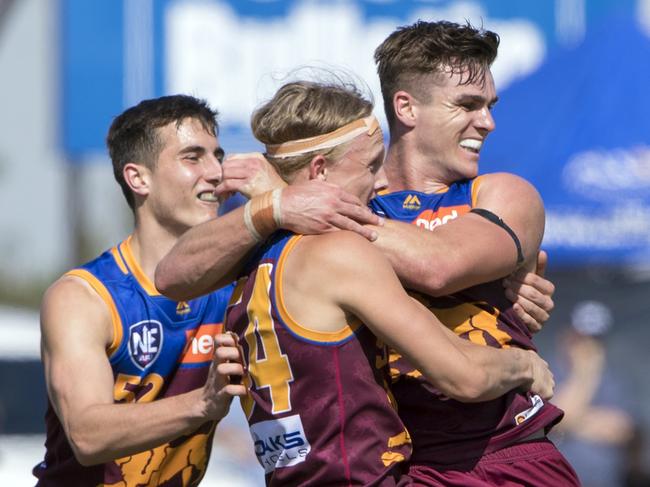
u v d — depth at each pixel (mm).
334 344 10555
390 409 10812
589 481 25406
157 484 14031
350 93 11266
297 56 35531
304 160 11039
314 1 35562
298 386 10656
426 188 12266
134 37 35031
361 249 10602
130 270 14172
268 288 10766
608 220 26453
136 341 13820
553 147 27109
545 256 12695
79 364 13227
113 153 14812
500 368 10992
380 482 10664
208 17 35250
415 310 10570
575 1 36719
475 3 36688
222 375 11188
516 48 36719
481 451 11430
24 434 29391
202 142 14617
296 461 10781
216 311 14211
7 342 34344
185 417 11938
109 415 12555
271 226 10828
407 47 12172
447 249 11070
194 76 35219
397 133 12391
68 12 34875
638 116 27125
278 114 11094
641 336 26938
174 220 14500
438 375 10617
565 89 27656
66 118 34906
